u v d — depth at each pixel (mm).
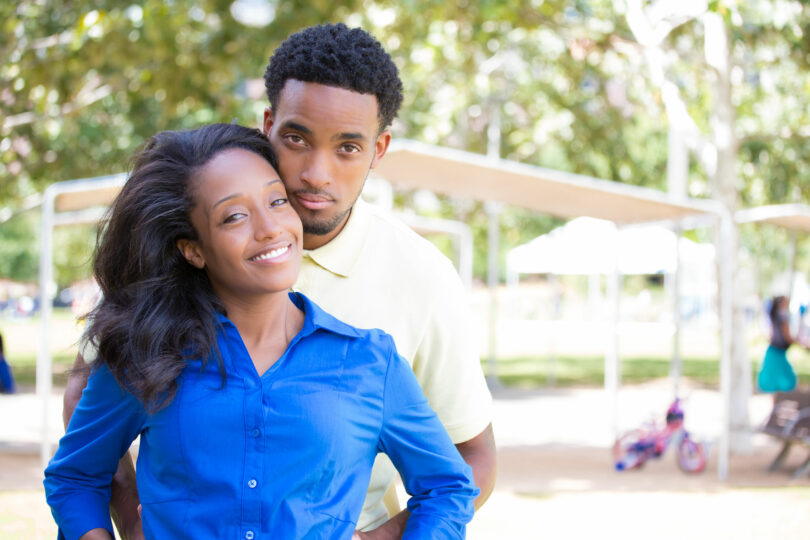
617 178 16859
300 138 1905
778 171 14703
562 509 6855
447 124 15789
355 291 2086
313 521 1691
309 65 1877
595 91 16266
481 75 15625
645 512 6809
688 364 21609
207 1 11031
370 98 1916
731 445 9812
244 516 1661
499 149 16953
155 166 1795
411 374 1890
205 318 1719
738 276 9938
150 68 11547
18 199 15344
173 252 1786
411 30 12625
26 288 46750
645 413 12828
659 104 12273
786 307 10062
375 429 1807
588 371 19656
